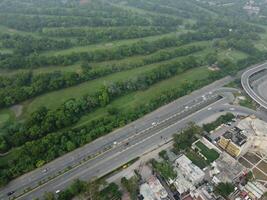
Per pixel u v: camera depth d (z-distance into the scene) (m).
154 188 183.00
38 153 198.38
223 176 191.88
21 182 185.62
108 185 185.75
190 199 182.62
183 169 197.25
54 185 185.38
